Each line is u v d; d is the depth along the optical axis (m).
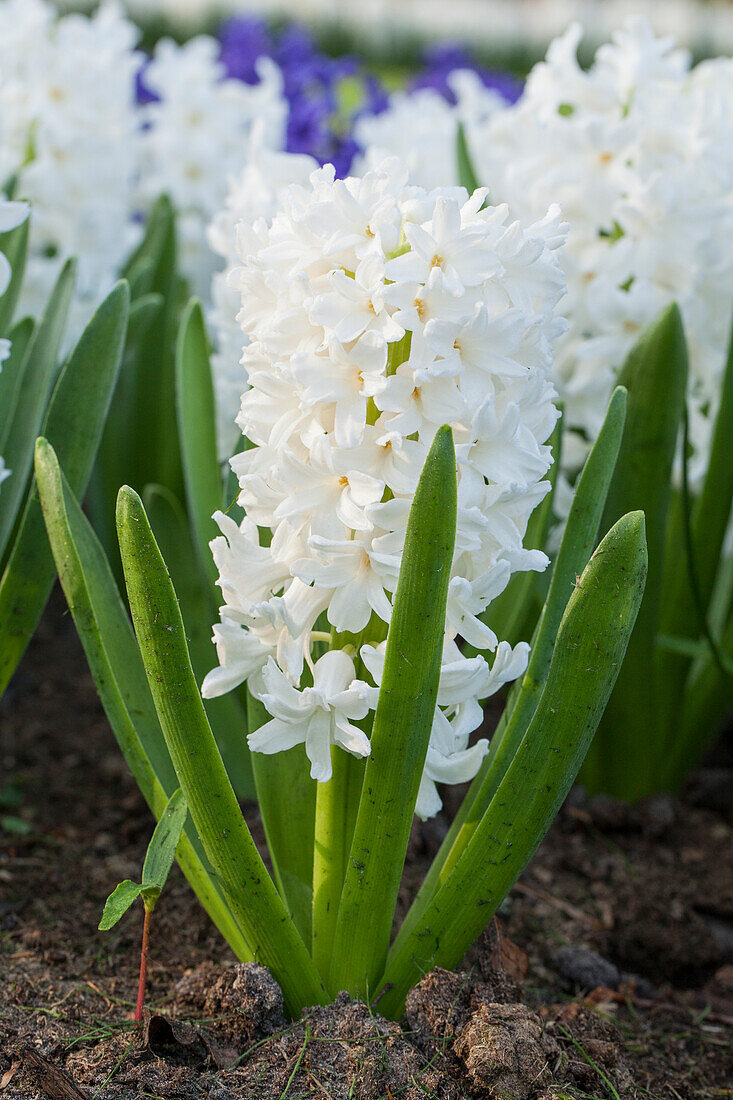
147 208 1.07
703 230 0.71
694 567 0.71
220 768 0.52
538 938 0.67
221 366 0.73
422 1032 0.55
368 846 0.54
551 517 0.74
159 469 0.85
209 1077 0.55
